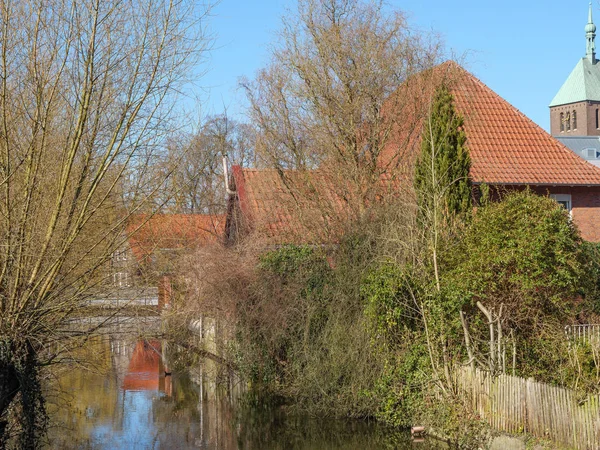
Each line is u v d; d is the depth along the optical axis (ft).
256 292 67.62
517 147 91.71
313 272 64.13
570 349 48.57
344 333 57.62
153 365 92.12
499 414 46.09
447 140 61.05
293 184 77.20
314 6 81.30
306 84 80.12
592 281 58.85
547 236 52.65
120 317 49.57
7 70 44.73
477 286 52.34
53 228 44.04
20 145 45.03
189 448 51.34
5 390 42.52
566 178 88.22
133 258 50.62
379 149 78.74
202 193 110.11
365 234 61.00
